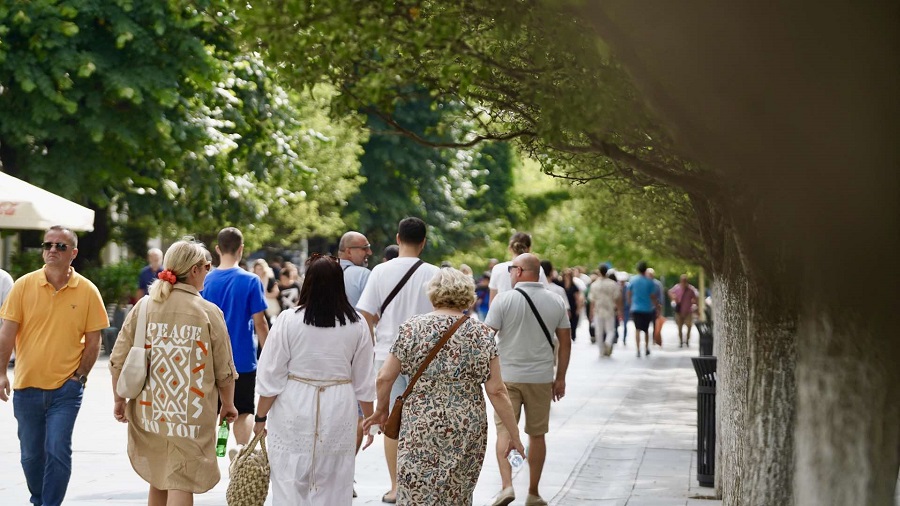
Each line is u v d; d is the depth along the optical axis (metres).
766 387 12.53
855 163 9.50
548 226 134.00
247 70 56.75
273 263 73.25
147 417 16.03
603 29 10.39
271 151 61.00
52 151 52.62
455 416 14.80
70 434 17.89
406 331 14.93
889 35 9.05
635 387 47.03
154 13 50.75
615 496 22.59
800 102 9.33
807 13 8.99
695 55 9.41
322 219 78.00
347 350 15.70
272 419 15.66
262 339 21.56
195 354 16.06
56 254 17.78
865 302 10.12
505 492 20.45
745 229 12.44
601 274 66.94
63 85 50.22
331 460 15.58
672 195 30.72
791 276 12.27
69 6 50.00
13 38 50.81
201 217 57.69
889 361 10.23
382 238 95.25
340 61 12.85
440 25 11.84
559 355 21.48
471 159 106.88
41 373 17.73
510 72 13.07
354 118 15.05
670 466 26.61
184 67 51.75
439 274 15.19
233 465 15.73
